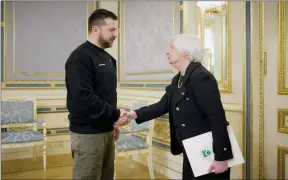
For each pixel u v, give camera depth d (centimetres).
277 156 243
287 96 234
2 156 373
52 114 405
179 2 315
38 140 317
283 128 238
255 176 254
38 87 397
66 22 412
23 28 388
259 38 251
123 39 421
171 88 156
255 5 250
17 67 385
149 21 365
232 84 268
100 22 181
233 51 266
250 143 252
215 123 132
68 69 174
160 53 345
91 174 182
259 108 254
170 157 321
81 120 178
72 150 185
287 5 233
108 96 188
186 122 143
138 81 386
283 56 236
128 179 316
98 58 182
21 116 356
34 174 333
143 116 181
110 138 196
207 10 294
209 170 136
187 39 146
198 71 139
